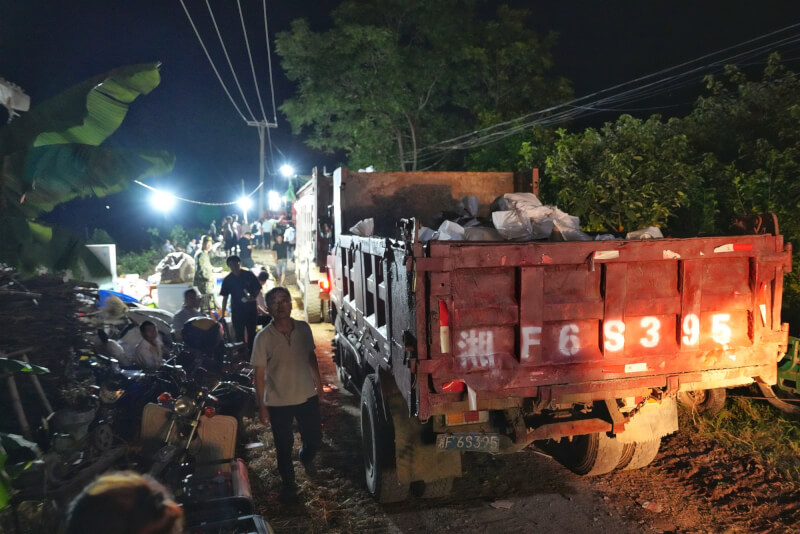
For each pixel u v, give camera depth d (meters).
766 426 5.97
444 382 3.72
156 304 11.96
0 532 3.33
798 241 7.01
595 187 8.14
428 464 4.44
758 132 8.98
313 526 4.45
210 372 5.72
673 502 4.68
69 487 3.59
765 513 4.43
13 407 3.87
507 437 4.11
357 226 6.54
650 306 4.00
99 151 3.88
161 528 1.68
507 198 5.31
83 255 3.81
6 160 3.68
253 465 5.57
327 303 12.92
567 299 3.88
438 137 21.83
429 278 3.63
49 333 4.32
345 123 22.73
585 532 4.28
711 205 7.87
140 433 4.86
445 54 20.30
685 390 4.14
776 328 4.25
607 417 4.17
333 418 6.84
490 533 4.30
